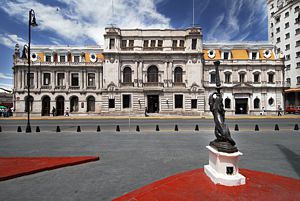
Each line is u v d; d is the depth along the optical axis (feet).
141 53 136.67
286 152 33.30
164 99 136.56
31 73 140.67
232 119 105.91
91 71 145.07
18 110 137.59
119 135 52.44
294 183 18.97
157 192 17.29
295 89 154.20
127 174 22.84
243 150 34.81
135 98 135.95
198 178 20.10
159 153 32.71
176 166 25.63
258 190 17.29
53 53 146.72
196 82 137.59
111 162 27.71
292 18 173.47
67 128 69.15
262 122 88.43
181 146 38.27
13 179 21.44
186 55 138.00
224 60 144.77
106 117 119.34
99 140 45.14
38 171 23.63
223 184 18.19
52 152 33.55
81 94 143.02
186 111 136.36
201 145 39.17
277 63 144.77
